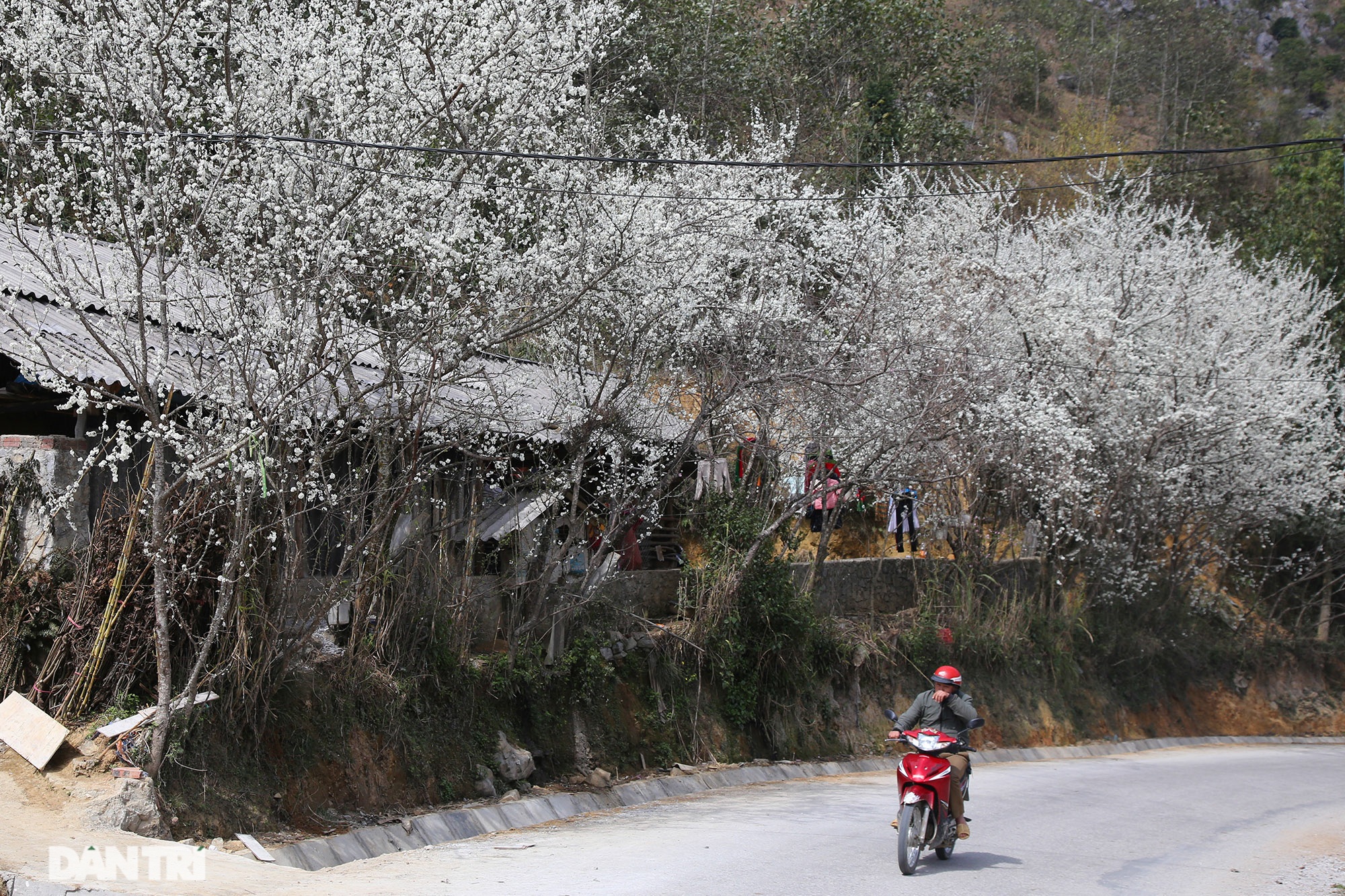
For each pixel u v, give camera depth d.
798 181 19.05
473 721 12.72
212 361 10.38
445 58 12.44
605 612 15.21
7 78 11.39
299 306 10.52
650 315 14.27
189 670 10.07
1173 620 25.56
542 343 15.20
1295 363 27.56
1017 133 49.69
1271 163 48.53
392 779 11.46
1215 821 13.47
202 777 9.57
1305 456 26.47
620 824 11.93
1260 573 29.89
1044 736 21.41
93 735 9.34
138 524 10.02
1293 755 22.83
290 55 11.20
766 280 16.98
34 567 10.10
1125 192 28.73
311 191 11.06
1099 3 66.56
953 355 18.03
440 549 12.80
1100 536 23.34
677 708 15.55
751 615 16.66
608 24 14.23
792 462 18.08
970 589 21.31
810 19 30.97
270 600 10.42
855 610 20.19
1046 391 21.61
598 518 15.23
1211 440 23.58
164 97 10.76
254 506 10.55
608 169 16.50
